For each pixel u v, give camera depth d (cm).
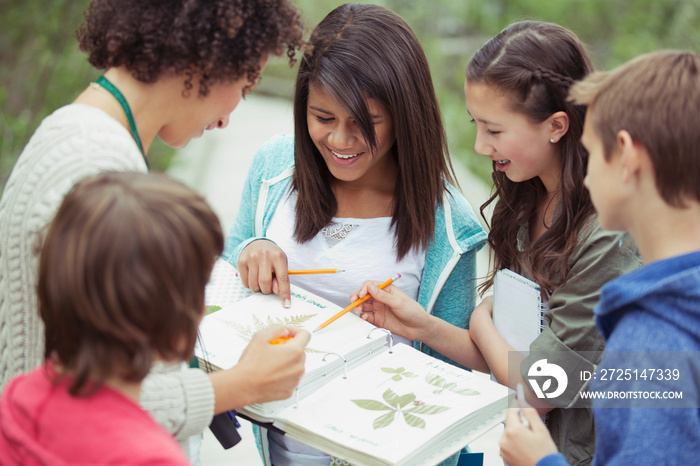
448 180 160
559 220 134
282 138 179
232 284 160
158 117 114
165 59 108
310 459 148
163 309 80
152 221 79
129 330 79
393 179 161
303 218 162
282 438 151
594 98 99
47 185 101
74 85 460
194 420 103
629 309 94
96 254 77
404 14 909
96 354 80
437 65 842
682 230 93
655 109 91
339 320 143
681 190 91
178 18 105
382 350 138
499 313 149
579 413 134
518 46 131
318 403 120
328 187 162
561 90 130
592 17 719
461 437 116
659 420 88
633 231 97
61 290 79
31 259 102
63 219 81
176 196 83
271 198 171
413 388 124
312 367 124
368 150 146
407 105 144
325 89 140
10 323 107
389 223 160
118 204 79
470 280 163
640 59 97
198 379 105
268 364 110
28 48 436
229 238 185
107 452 79
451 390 123
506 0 855
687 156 89
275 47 115
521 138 133
